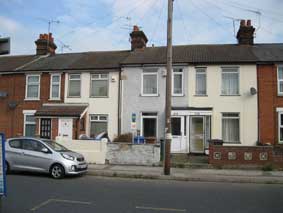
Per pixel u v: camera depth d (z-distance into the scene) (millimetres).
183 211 8008
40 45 26656
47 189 10602
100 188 10992
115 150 17094
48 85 22703
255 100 19906
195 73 20672
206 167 15961
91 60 23594
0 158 7102
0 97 23562
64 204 8508
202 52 22250
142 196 9750
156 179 13508
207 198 9625
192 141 20141
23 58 26453
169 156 13953
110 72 21812
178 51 22922
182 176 13477
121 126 21250
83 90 22094
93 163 17125
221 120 20125
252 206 8648
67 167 13016
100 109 21703
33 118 22750
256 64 20094
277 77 19891
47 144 13695
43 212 7656
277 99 19781
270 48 22250
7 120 23297
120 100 21422
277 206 8680
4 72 23625
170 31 14469
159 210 8055
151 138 20625
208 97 20359
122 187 11305
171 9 14492
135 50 24016
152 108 20859
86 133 21656
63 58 25000
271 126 19656
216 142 17344
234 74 20422
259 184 12477
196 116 20297
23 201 8773
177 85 20859
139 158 16812
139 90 21172
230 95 20172
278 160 15758
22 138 14070
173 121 20422
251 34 23203
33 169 13391
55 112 21141
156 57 21859
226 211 8070
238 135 19984
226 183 12664
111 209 8062
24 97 23109
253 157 15852
